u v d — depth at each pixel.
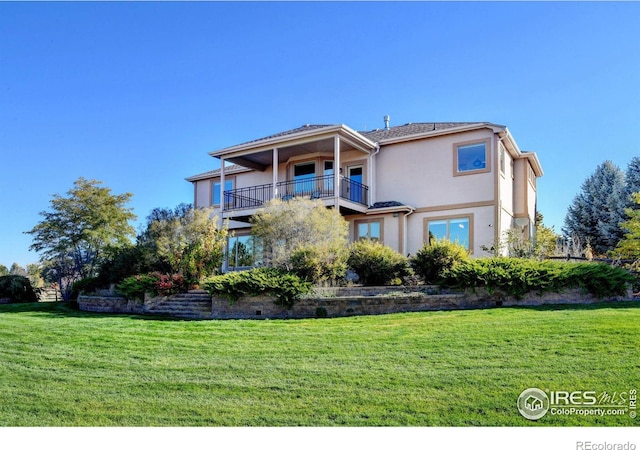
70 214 26.73
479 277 12.57
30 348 9.56
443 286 13.70
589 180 32.66
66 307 18.61
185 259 17.03
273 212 16.39
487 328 9.30
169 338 10.27
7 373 7.86
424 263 14.95
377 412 5.84
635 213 19.62
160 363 8.27
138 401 6.49
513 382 6.43
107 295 18.83
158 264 18.59
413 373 7.04
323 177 20.81
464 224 19.11
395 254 15.66
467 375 6.80
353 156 21.98
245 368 7.75
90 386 7.14
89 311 17.14
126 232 27.69
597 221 31.16
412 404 5.99
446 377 6.78
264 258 16.23
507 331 8.89
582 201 32.16
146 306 16.09
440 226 19.62
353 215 21.23
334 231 16.03
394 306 12.84
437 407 5.88
